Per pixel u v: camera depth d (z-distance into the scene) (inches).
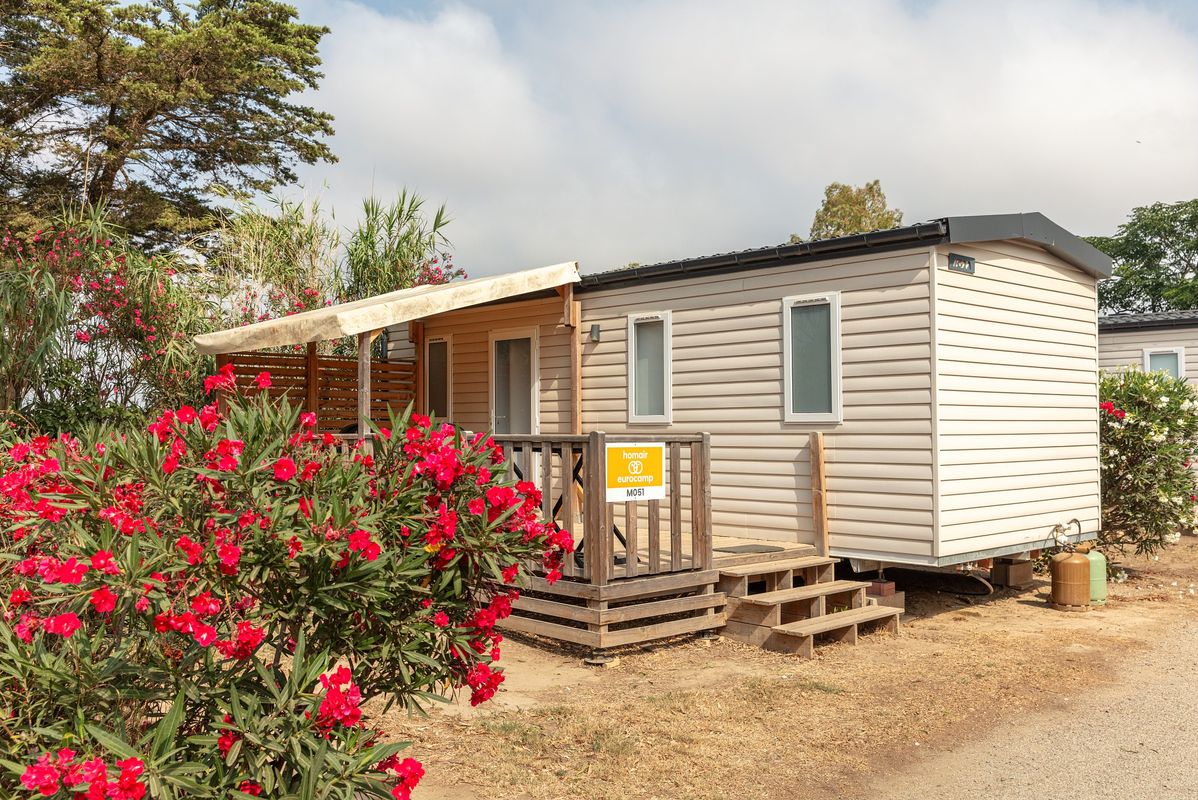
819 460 365.7
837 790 202.2
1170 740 234.1
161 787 112.2
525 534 161.3
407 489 155.0
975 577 435.5
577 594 307.0
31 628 131.6
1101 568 413.7
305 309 637.9
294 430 159.8
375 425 163.9
